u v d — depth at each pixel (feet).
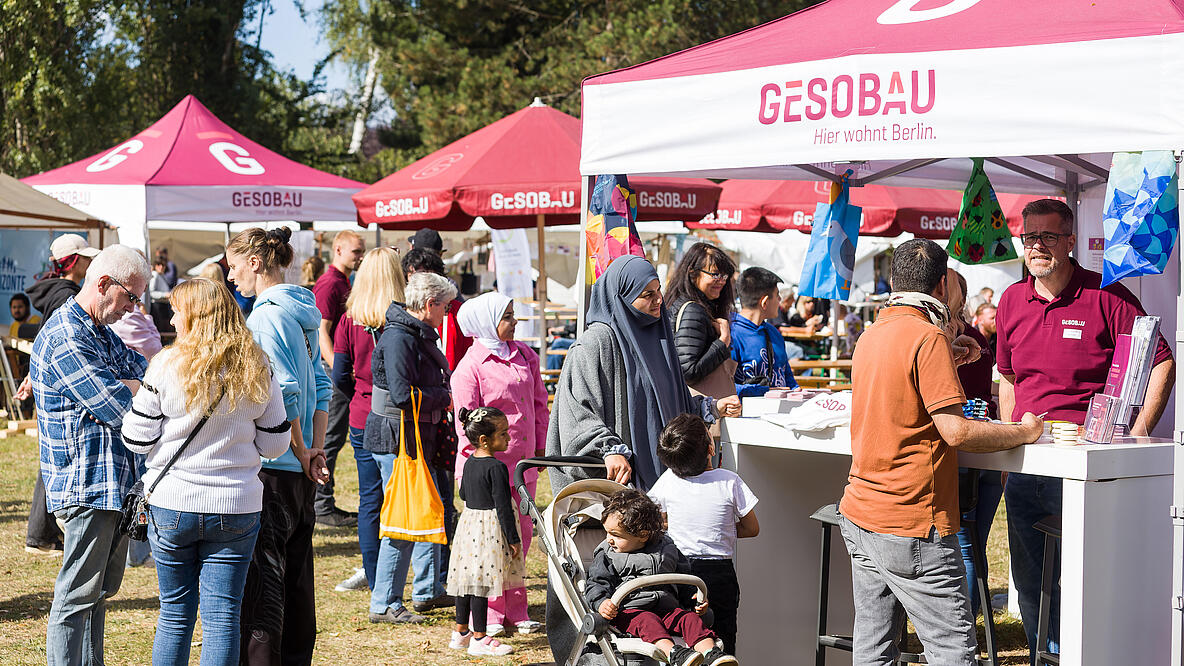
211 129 40.63
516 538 17.97
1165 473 12.65
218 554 13.21
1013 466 12.67
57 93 75.56
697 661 11.95
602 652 12.57
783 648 16.15
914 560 12.08
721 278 17.60
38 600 20.88
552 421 15.28
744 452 15.70
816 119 13.65
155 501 12.96
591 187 16.90
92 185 36.65
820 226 20.07
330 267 27.66
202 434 12.97
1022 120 12.14
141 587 22.29
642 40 81.76
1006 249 20.40
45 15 75.46
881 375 12.19
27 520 27.91
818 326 53.52
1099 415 12.94
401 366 18.63
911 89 12.87
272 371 13.62
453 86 95.50
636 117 15.56
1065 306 15.42
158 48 94.32
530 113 31.78
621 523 13.00
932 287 12.44
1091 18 12.21
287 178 38.70
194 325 13.06
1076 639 12.06
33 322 44.73
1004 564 24.17
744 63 14.52
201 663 13.20
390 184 32.01
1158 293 17.71
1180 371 11.73
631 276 14.80
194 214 36.99
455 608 19.89
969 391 18.22
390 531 18.76
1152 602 12.60
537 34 100.17
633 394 14.78
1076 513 12.03
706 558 13.97
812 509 16.40
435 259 22.71
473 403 18.88
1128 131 11.51
